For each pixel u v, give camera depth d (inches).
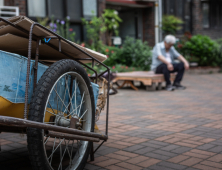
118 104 243.9
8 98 74.2
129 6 583.5
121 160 110.7
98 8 465.4
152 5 585.6
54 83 78.3
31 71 79.5
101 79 115.6
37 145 72.8
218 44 580.1
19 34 80.6
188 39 562.9
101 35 463.5
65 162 108.4
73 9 437.1
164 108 221.6
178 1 646.5
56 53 96.8
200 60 559.2
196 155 114.7
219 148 123.3
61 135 79.7
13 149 125.5
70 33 437.4
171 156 114.3
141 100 263.1
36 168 74.9
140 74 340.5
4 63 72.2
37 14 398.0
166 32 616.4
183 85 372.5
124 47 458.9
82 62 114.3
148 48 464.1
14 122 63.2
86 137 90.7
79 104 98.0
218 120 177.9
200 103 240.2
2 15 362.3
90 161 109.8
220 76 486.9
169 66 317.4
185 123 171.5
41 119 72.9
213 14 713.6
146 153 118.5
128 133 151.2
